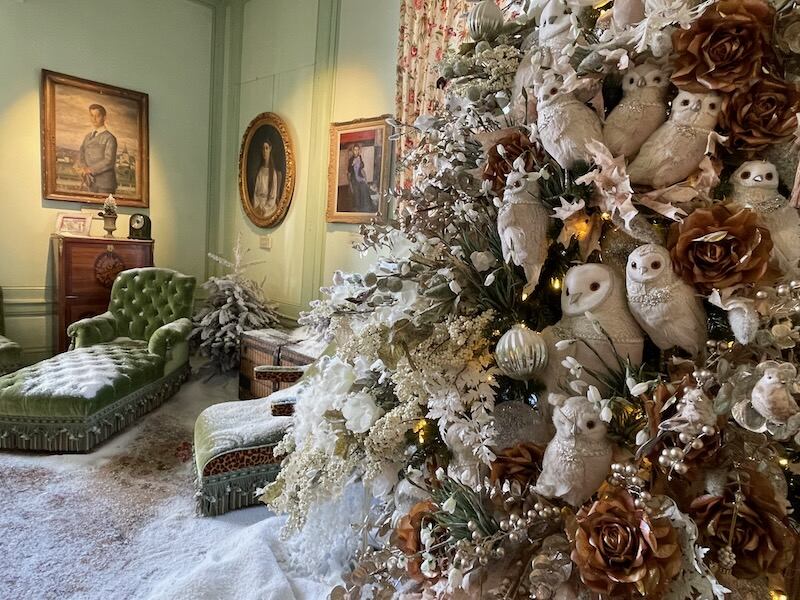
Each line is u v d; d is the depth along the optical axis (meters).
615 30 0.86
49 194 4.05
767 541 0.65
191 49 4.71
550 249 0.90
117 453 2.92
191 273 4.91
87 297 3.99
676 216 0.75
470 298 0.90
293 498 1.18
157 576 1.89
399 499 1.01
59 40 4.05
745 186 0.76
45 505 2.36
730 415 0.67
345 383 1.05
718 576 0.69
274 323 4.23
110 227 4.13
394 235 1.02
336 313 1.01
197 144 4.84
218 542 2.10
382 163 3.44
